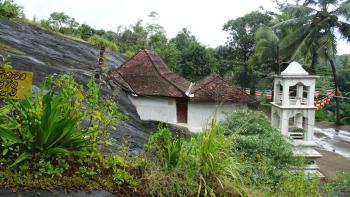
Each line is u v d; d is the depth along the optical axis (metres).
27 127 3.54
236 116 10.19
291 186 5.54
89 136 4.04
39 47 12.26
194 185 4.08
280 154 8.12
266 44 24.14
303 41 21.30
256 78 32.03
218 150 4.36
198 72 27.92
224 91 14.96
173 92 14.23
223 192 4.21
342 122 25.78
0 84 3.75
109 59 17.66
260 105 26.75
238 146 8.09
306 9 21.36
